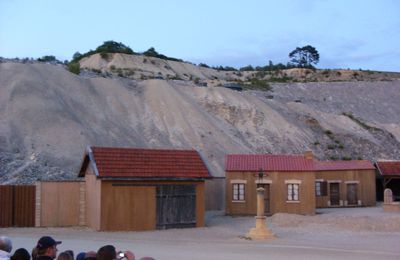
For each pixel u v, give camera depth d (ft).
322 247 71.61
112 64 354.13
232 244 74.38
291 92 339.77
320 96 345.10
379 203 160.56
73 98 187.42
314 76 416.67
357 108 335.47
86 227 94.48
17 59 222.89
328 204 146.51
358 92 361.10
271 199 122.72
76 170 134.82
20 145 142.00
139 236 83.10
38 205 94.43
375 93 364.17
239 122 221.05
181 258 59.36
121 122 190.19
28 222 93.86
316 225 98.48
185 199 97.81
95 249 65.72
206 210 137.28
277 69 453.17
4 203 92.79
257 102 240.12
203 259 58.85
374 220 98.43
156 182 94.94
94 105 191.62
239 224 104.53
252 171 123.54
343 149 226.17
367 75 425.69
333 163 151.33
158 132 191.11
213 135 195.52
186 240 78.74
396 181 165.48
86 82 204.74
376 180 167.84
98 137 165.27
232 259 59.16
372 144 239.50
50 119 158.30
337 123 263.29
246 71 439.22
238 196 123.95
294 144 214.90
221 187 141.08
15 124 150.92
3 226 92.58
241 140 206.80
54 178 123.13
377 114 332.80
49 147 143.84
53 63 238.07
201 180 99.35
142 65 361.30
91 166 94.22
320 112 273.54
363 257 62.54
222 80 354.54
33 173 123.75
